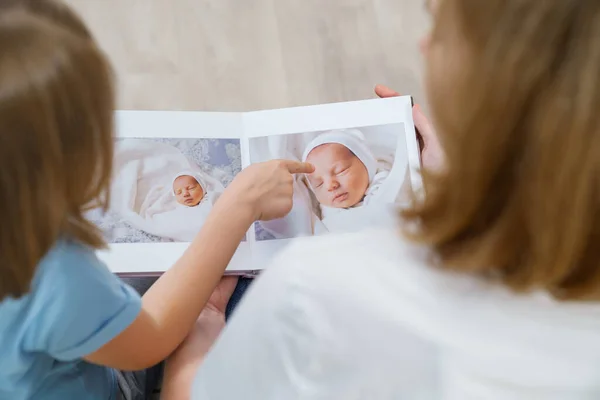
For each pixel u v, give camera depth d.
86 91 0.44
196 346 0.72
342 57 1.12
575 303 0.36
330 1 1.15
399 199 0.79
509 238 0.35
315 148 0.81
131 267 0.76
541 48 0.30
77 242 0.52
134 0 1.12
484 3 0.31
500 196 0.35
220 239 0.71
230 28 1.12
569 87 0.30
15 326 0.52
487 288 0.36
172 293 0.66
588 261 0.34
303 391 0.39
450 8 0.33
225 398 0.45
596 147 0.30
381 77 1.11
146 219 0.78
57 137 0.43
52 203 0.45
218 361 0.46
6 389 0.57
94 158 0.47
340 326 0.37
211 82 1.09
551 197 0.32
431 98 0.37
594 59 0.29
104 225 0.77
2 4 0.43
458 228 0.37
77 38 0.44
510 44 0.31
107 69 0.47
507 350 0.34
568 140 0.30
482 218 0.36
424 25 1.14
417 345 0.35
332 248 0.40
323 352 0.38
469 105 0.33
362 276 0.37
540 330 0.35
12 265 0.46
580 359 0.34
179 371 0.70
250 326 0.42
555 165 0.31
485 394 0.34
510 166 0.33
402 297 0.36
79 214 0.52
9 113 0.40
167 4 1.12
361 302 0.37
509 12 0.30
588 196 0.31
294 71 1.11
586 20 0.29
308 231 0.79
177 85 1.08
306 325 0.38
